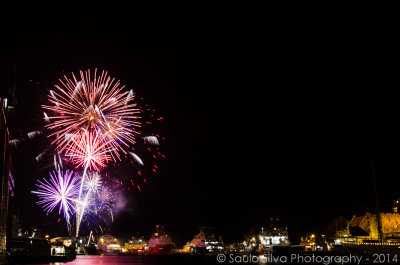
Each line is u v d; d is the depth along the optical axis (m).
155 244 166.25
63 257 71.94
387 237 61.50
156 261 85.50
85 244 134.75
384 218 65.62
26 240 64.81
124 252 164.00
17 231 86.12
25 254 63.53
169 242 169.75
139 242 178.38
